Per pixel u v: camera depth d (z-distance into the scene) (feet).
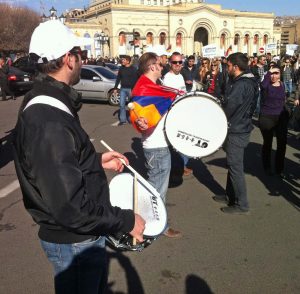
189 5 269.44
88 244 6.33
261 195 18.12
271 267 11.99
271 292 10.81
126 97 36.65
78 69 6.24
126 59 36.11
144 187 7.93
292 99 48.62
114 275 11.66
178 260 12.45
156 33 266.16
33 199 5.79
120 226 5.74
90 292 6.54
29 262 12.44
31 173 5.42
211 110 12.82
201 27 277.44
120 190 7.83
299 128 27.45
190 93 12.76
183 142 12.96
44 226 6.10
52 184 5.17
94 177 6.03
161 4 342.64
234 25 287.48
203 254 12.80
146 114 12.69
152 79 12.98
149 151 13.29
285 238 13.83
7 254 12.93
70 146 5.38
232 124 15.01
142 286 11.14
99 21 271.28
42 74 5.94
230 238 13.87
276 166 20.92
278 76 20.20
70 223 5.28
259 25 299.58
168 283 11.27
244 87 14.57
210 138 13.06
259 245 13.34
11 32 194.49
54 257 6.36
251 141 29.30
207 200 17.51
